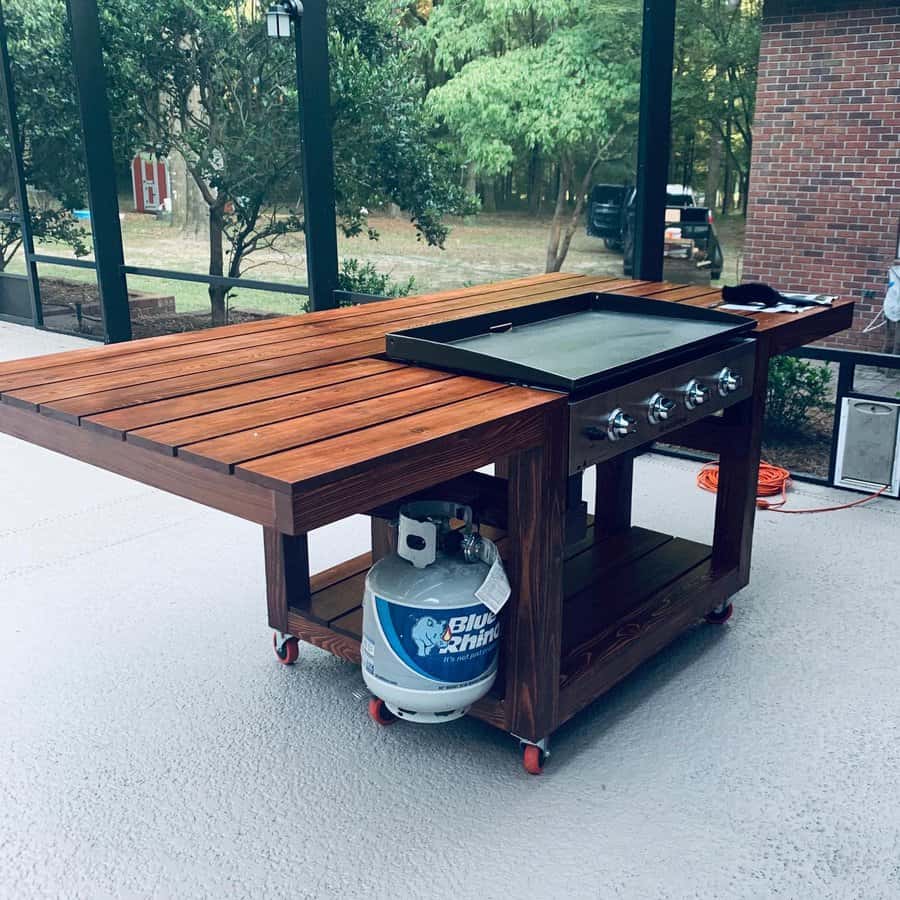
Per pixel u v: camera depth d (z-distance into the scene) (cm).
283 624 272
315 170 519
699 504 411
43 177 734
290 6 488
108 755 238
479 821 215
